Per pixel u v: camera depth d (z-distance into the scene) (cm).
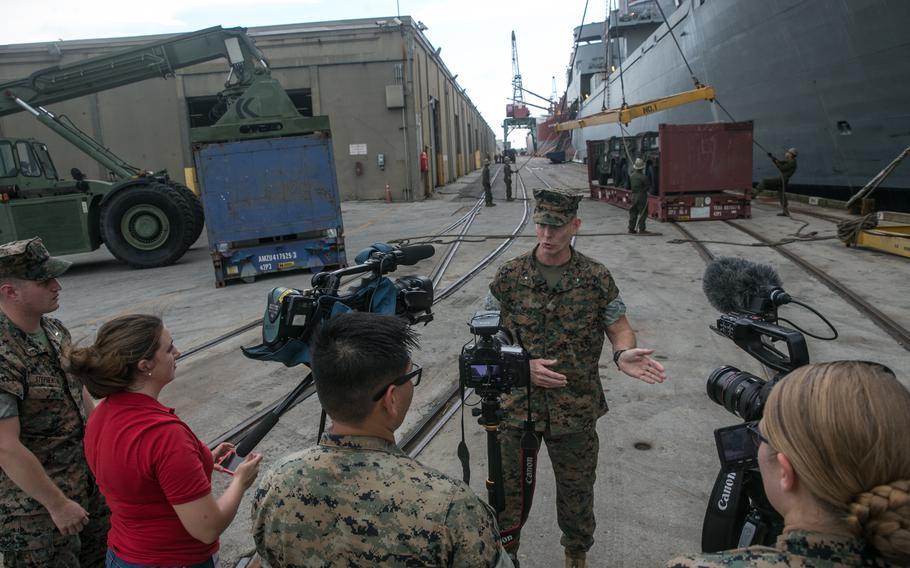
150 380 170
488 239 1228
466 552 115
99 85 1200
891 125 1209
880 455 81
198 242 1543
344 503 116
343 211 2039
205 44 1173
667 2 2902
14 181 1110
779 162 1319
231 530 310
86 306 852
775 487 97
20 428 199
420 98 2473
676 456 362
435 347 576
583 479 240
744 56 1647
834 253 918
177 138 2372
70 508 198
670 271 860
